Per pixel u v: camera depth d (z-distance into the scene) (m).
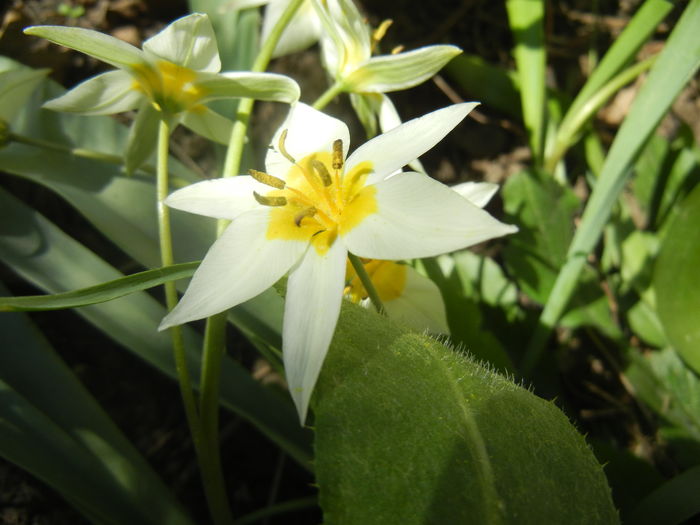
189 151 0.15
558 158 0.16
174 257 0.11
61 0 0.15
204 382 0.09
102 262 0.11
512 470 0.07
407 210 0.07
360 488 0.07
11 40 0.14
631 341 0.16
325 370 0.07
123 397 0.13
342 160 0.08
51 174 0.12
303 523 0.13
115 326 0.11
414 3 0.18
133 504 0.10
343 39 0.10
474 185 0.10
